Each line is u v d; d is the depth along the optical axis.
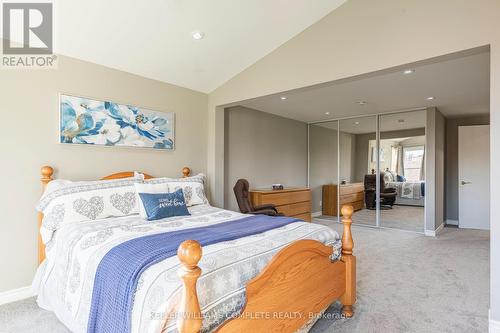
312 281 1.79
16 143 2.44
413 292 2.58
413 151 5.09
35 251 2.54
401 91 3.90
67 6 2.20
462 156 5.59
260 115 5.24
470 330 1.99
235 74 3.59
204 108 3.97
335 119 6.00
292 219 2.50
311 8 2.65
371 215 5.55
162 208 2.53
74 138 2.75
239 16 2.60
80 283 1.66
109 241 1.77
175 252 1.51
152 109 3.37
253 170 5.10
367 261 3.43
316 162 6.39
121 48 2.76
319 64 2.81
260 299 1.40
